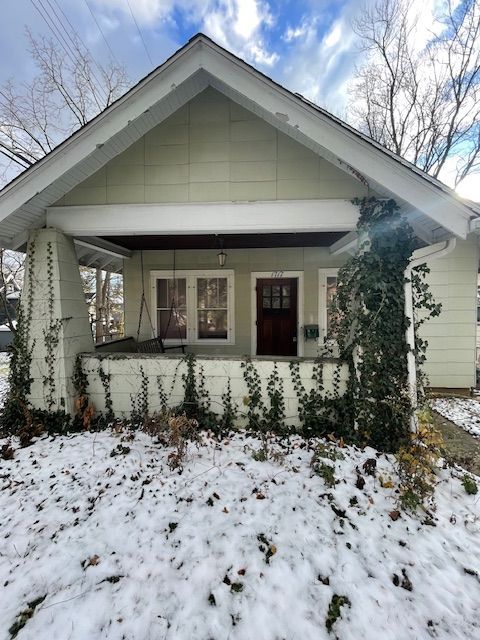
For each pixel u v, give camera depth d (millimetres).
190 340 6207
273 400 3666
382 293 3295
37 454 3164
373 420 3365
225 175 3455
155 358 3801
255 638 1538
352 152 2990
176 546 2047
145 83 3049
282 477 2760
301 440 3447
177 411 3729
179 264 6145
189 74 3039
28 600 1715
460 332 5371
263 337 6160
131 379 3842
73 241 3912
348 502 2453
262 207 3447
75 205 3586
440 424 4109
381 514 2350
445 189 2932
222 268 6094
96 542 2082
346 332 3611
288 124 3010
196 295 6180
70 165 3195
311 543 2078
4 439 3514
